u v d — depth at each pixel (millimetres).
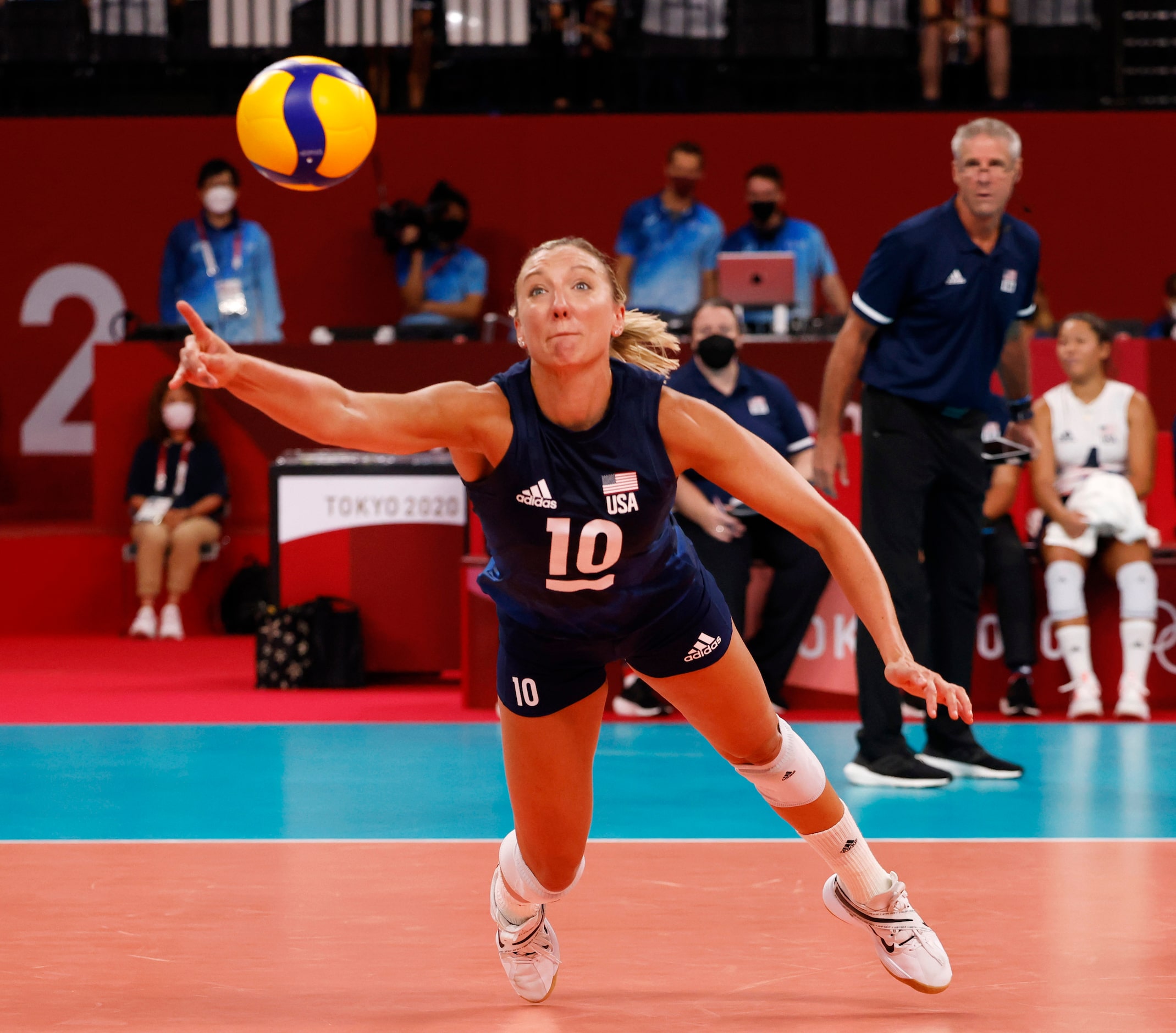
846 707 28484
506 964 11930
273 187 47969
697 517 26422
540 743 11156
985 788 21141
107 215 47406
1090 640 28484
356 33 49344
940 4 48438
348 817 19250
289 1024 11406
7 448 46938
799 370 34000
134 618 39812
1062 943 13500
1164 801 20172
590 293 9898
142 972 12750
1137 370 35125
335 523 31625
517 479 10195
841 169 48250
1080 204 48062
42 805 20125
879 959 12203
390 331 37344
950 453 21156
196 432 39062
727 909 14719
